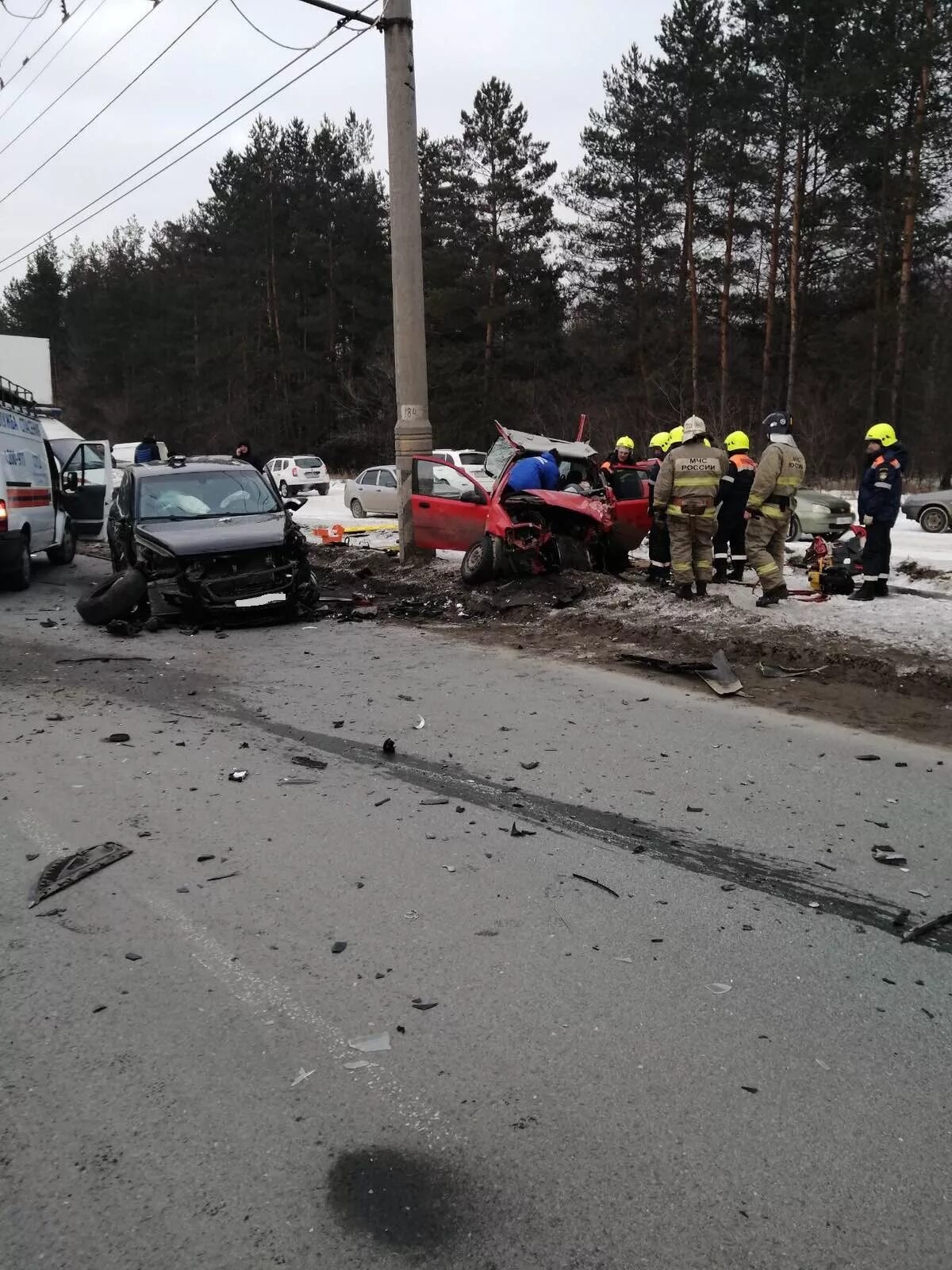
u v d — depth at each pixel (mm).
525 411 43438
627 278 41094
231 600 9867
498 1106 2779
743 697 7191
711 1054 3018
